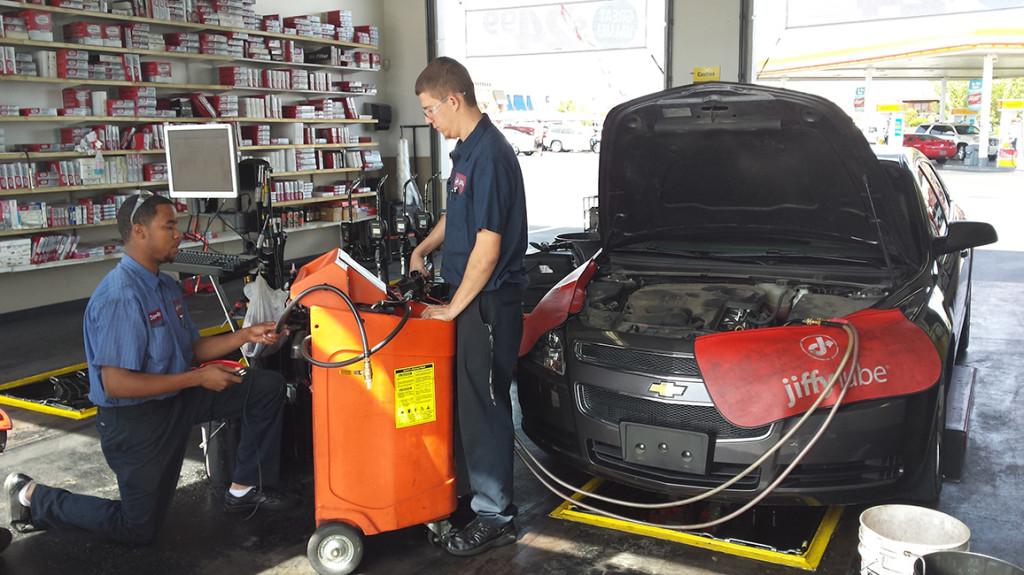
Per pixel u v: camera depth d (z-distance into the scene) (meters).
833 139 3.02
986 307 6.57
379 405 2.69
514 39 14.01
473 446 2.85
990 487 3.32
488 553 2.89
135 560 2.88
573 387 3.02
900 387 2.71
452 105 2.68
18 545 3.01
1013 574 1.99
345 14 9.91
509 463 2.90
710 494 2.71
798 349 2.78
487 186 2.66
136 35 7.65
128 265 2.76
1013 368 4.92
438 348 2.76
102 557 2.91
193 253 4.08
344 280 2.65
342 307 2.62
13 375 5.34
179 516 3.24
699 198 3.67
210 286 8.12
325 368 2.65
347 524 2.74
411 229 3.84
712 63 9.80
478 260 2.66
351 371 2.66
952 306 3.54
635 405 2.88
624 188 3.67
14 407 4.66
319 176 10.16
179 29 8.45
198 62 8.61
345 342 2.63
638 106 3.21
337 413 2.68
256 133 8.87
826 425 2.61
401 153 10.57
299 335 2.83
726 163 3.42
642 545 2.91
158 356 2.75
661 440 2.80
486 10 14.00
